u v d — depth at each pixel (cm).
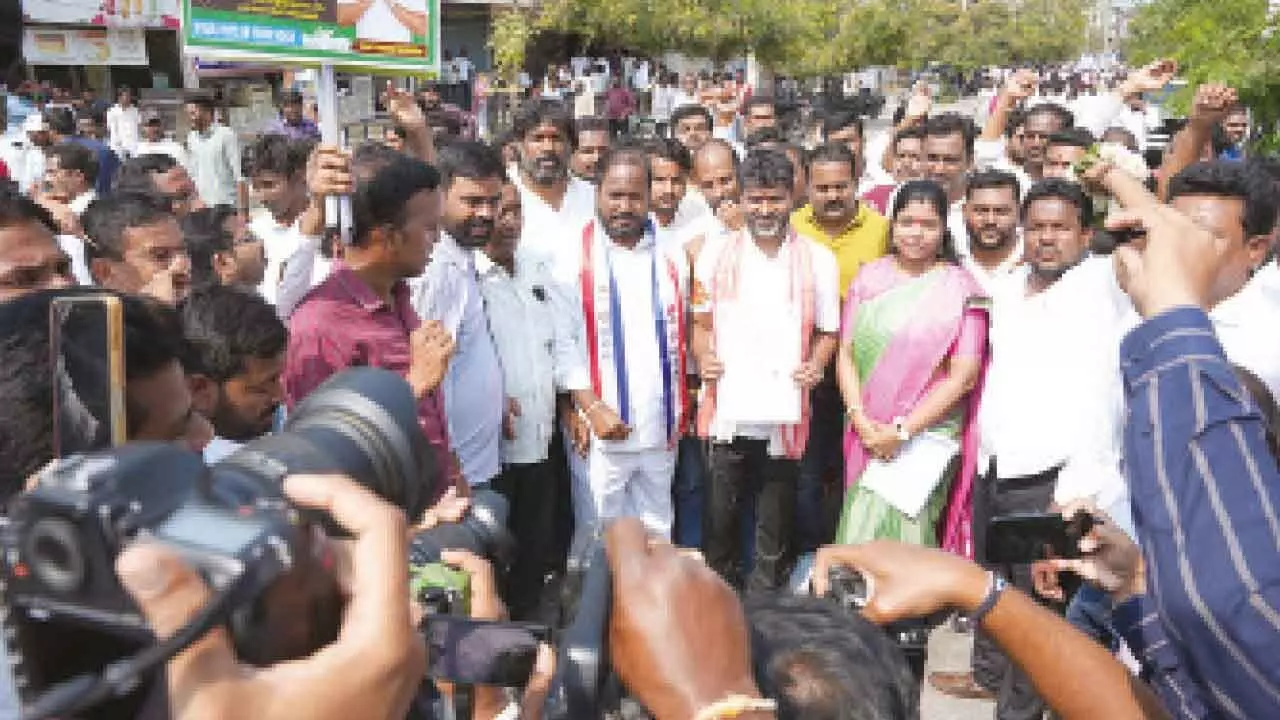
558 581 393
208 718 69
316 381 269
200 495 72
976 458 367
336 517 79
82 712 69
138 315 130
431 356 259
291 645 78
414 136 391
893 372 362
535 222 436
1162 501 113
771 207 393
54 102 1422
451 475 300
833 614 105
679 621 90
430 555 155
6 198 212
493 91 1991
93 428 101
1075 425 332
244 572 67
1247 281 247
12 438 110
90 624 68
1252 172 231
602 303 386
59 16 1586
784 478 412
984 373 361
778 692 92
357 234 271
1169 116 648
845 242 457
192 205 466
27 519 67
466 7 2333
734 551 425
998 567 304
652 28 2089
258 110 1552
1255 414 113
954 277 364
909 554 127
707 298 411
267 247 444
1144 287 124
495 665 115
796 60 2306
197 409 179
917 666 125
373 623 76
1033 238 348
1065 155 502
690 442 432
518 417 372
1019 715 286
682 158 506
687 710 86
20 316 114
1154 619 161
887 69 4300
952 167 521
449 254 339
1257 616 106
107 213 287
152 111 1009
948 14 4144
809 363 399
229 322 213
